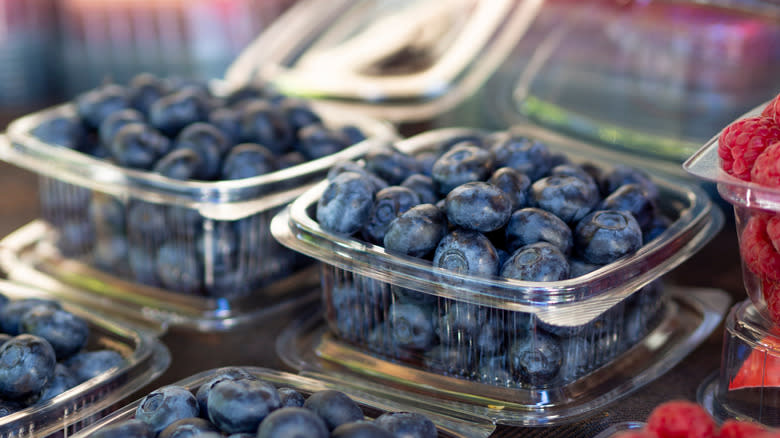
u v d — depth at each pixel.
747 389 0.39
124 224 0.47
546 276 0.38
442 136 0.48
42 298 0.43
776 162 0.36
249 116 0.48
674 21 0.61
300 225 0.41
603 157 0.47
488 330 0.39
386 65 0.65
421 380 0.41
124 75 0.89
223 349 0.43
